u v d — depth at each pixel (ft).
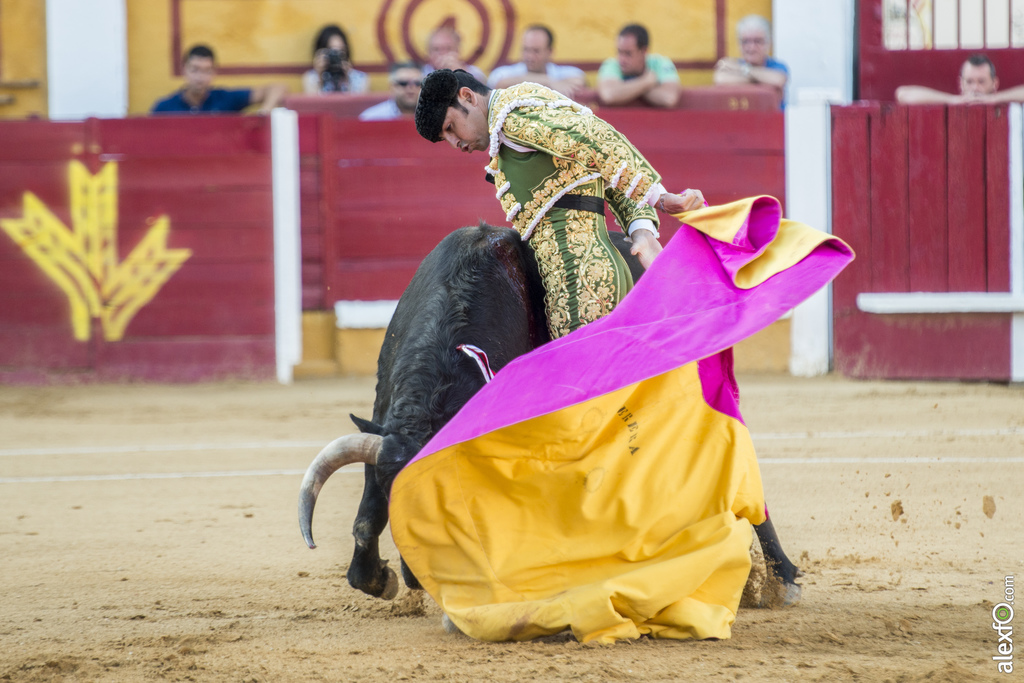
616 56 93.91
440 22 97.35
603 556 24.63
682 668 22.04
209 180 86.69
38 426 66.39
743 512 25.72
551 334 26.86
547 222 26.99
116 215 86.33
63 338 86.28
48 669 23.16
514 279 26.63
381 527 26.16
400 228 88.07
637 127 85.81
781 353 86.89
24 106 96.02
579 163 26.16
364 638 25.63
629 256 28.25
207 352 86.84
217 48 97.35
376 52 97.55
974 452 52.31
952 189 85.15
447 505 24.67
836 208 85.71
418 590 28.40
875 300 84.69
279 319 87.20
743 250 25.36
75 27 94.99
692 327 24.16
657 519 24.81
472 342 25.07
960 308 84.38
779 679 21.26
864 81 92.07
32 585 31.30
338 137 87.66
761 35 90.38
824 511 39.60
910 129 85.15
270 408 72.79
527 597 24.48
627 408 25.31
